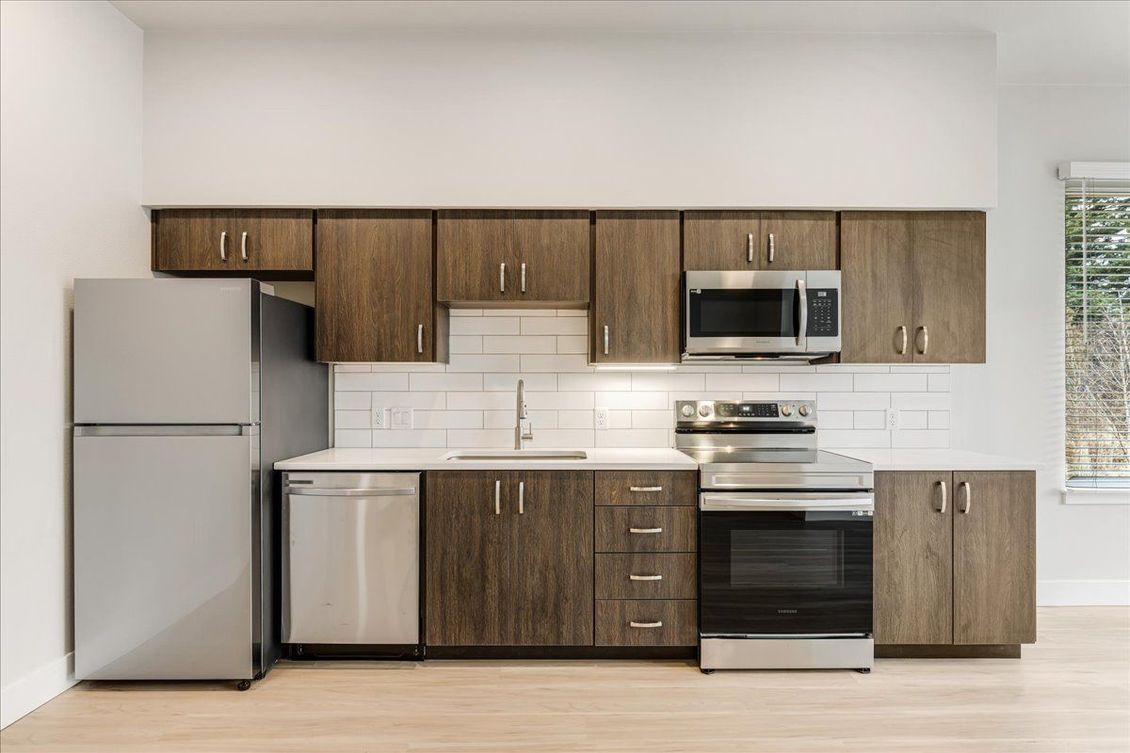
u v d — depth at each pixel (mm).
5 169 2449
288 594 2930
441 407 3605
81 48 2809
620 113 3240
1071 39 3283
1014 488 2992
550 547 2963
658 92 3240
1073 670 2893
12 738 2342
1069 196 3750
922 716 2494
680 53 3242
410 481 2926
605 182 3238
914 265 3279
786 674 2867
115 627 2707
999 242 3744
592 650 3018
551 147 3234
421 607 2973
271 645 2900
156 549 2709
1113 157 3756
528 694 2676
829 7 3025
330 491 2914
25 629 2523
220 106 3213
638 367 3537
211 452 2703
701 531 2922
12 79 2480
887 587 2977
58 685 2664
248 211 3260
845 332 3266
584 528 2963
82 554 2705
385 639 2934
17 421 2498
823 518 2900
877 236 3277
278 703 2602
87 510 2701
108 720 2469
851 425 3643
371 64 3227
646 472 2965
